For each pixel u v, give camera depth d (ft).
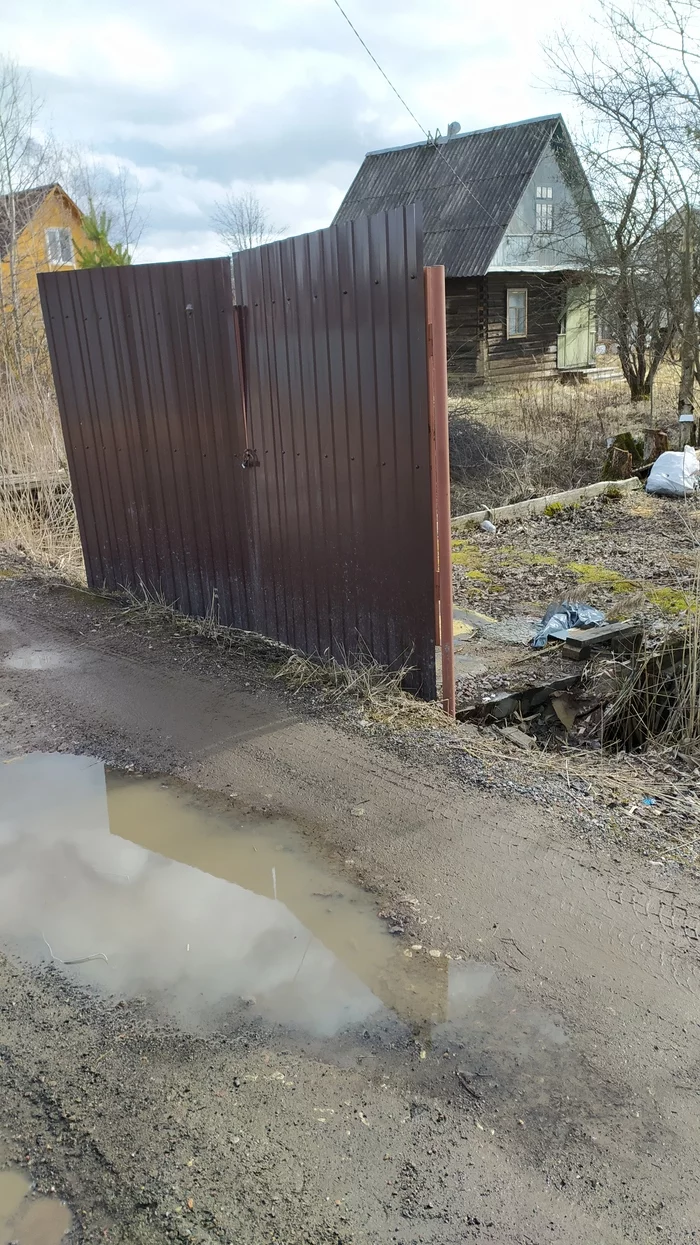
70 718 15.01
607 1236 5.87
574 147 49.75
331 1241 5.88
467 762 12.62
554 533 27.96
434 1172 6.38
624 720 14.96
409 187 80.94
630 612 19.08
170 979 8.62
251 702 15.17
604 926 8.96
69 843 11.21
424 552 13.70
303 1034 7.80
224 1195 6.25
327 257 13.94
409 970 8.55
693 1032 7.57
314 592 16.29
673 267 45.50
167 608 20.40
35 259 74.64
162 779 12.74
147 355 18.56
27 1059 7.65
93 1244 5.93
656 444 36.40
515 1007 7.98
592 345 84.02
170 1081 7.33
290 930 9.27
